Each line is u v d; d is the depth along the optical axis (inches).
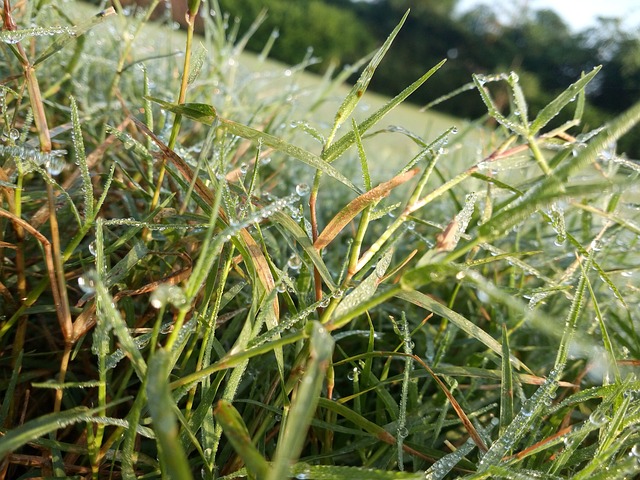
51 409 4.4
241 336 3.3
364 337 5.6
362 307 2.6
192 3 3.9
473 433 3.6
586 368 4.9
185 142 7.9
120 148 6.4
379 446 4.4
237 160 6.6
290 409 3.4
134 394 4.5
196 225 4.1
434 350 5.4
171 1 9.2
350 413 3.5
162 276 4.8
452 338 5.4
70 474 3.6
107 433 3.9
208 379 3.5
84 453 3.5
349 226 8.0
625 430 3.8
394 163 12.8
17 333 4.1
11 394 3.8
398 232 4.9
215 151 5.5
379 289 4.4
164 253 4.3
